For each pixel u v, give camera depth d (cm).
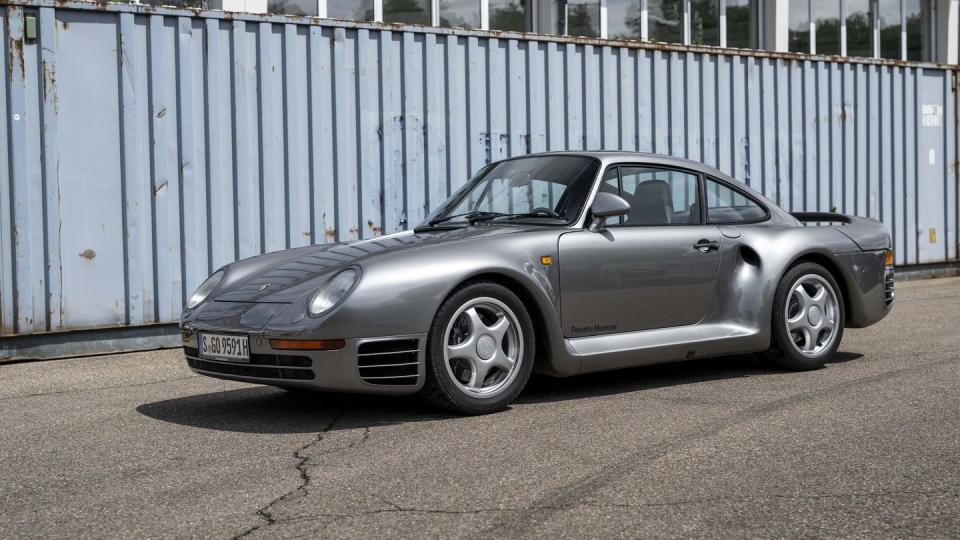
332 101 794
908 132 1138
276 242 773
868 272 596
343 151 799
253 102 762
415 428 429
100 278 712
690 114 985
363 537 286
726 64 1008
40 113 693
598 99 928
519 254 466
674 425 426
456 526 295
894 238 1130
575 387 527
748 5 1280
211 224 748
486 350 455
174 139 734
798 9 1323
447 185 847
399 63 823
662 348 510
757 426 421
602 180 512
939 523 293
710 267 534
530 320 466
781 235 564
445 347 441
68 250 702
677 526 293
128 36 716
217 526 300
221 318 450
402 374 432
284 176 776
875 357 608
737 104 1016
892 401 468
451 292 445
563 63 906
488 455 379
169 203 733
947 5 1434
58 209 698
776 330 553
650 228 519
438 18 1060
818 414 443
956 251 1172
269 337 426
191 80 738
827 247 575
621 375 564
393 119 821
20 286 686
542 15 1121
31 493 343
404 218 828
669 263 517
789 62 1050
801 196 1063
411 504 317
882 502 313
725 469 354
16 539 293
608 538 283
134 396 539
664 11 1207
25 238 688
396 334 427
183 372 623
